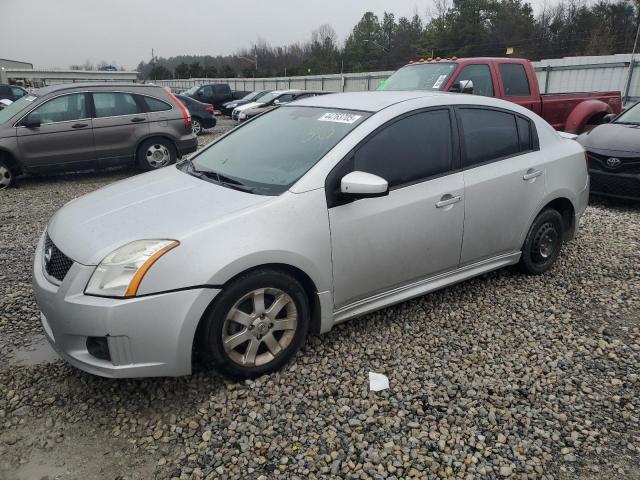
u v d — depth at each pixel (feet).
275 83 137.39
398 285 11.82
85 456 8.34
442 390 9.90
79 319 8.70
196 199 10.32
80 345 8.96
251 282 9.50
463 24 166.71
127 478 7.91
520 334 12.01
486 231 13.04
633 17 153.58
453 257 12.59
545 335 11.98
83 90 29.50
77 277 8.85
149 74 305.53
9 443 8.59
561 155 14.73
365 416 9.18
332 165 10.50
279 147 11.80
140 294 8.66
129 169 34.99
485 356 11.08
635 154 21.33
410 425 8.96
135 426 8.98
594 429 8.95
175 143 32.14
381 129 11.24
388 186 10.77
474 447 8.50
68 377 10.34
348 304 11.11
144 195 10.93
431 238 11.91
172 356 8.97
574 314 12.99
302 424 8.98
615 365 10.81
